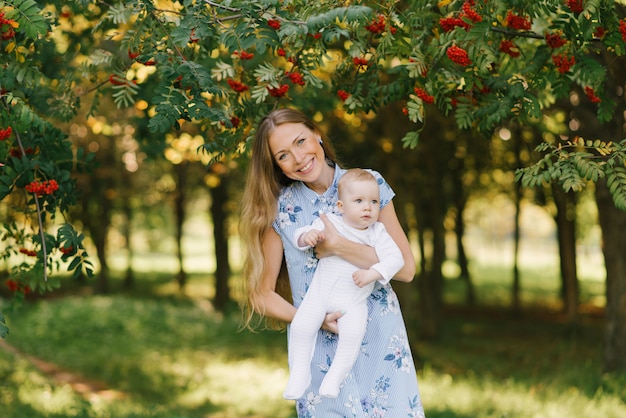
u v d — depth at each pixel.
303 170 2.91
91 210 23.06
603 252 9.91
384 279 2.83
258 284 3.02
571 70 3.86
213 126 4.16
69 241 3.61
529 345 14.43
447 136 13.12
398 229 3.04
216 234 20.73
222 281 20.66
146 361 12.15
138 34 3.59
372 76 3.98
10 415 6.74
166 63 3.26
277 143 2.90
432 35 3.67
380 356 2.96
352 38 3.73
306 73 3.70
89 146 17.05
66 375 10.98
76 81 4.58
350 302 2.87
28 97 4.09
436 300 15.41
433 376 10.33
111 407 7.54
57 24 4.22
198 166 19.16
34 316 15.11
